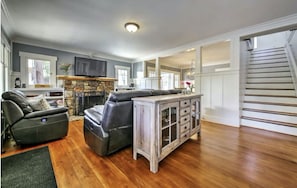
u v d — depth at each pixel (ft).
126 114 6.69
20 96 7.91
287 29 10.02
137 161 6.31
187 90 10.20
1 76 10.11
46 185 4.77
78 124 12.24
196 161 6.26
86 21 10.00
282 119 10.38
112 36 12.85
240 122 11.91
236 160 6.32
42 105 8.96
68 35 12.62
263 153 6.93
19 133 7.41
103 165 5.98
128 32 11.95
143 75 21.49
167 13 8.91
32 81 14.46
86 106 16.72
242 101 12.59
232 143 8.13
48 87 14.85
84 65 16.69
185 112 7.58
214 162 6.17
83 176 5.25
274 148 7.45
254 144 7.97
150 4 7.97
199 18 9.56
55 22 10.17
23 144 7.67
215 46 16.26
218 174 5.37
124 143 7.06
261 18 9.56
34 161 6.23
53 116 8.39
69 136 9.34
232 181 4.98
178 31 11.73
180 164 6.04
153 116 5.49
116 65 21.52
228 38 12.06
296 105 10.43
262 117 11.31
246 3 7.85
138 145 6.31
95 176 5.26
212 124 12.15
